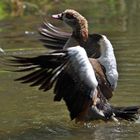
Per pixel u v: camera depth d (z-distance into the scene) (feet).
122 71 56.44
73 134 39.63
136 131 40.16
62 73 39.91
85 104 41.09
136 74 55.16
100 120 42.24
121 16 98.73
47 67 39.52
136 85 51.62
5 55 65.00
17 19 98.32
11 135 39.63
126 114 42.65
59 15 45.21
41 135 39.52
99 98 42.09
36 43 73.46
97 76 41.96
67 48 41.24
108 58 42.39
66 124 42.16
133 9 108.06
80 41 44.55
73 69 39.81
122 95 48.88
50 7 111.65
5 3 107.34
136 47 68.39
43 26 48.47
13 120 43.24
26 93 50.78
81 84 40.11
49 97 49.49
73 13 44.73
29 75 39.58
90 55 44.27
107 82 42.34
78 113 41.34
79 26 44.52
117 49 67.51
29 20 95.96
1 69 59.98
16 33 82.79
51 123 42.47
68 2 119.14
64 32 48.08
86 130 40.78
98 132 40.09
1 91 51.62
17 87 52.90
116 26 87.15
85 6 113.80
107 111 42.39
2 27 89.86
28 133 40.06
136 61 60.59
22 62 39.27
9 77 56.65
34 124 42.14
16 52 67.36
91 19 96.17
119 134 39.40
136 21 91.86
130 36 76.59
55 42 47.96
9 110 45.75
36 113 44.86
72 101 40.78
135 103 46.39
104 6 113.70
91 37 44.32
